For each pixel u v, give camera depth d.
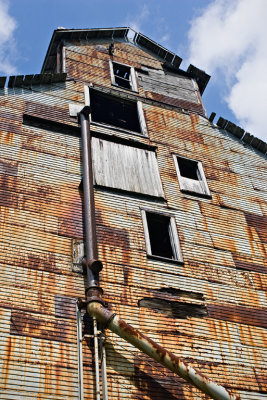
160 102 19.25
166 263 13.65
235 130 19.41
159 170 16.27
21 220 12.63
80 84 17.81
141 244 13.76
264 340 13.13
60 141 15.30
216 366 12.00
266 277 14.87
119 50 20.83
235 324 13.13
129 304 12.26
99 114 19.55
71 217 13.37
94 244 12.41
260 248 15.65
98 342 11.01
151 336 11.86
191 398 11.16
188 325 12.52
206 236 15.04
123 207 14.42
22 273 11.59
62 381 10.21
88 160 14.39
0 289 11.07
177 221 14.98
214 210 16.03
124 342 11.48
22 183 13.52
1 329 10.43
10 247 11.94
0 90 15.94
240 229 15.88
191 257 14.19
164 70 21.27
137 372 11.09
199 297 13.30
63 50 19.14
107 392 10.23
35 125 15.36
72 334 11.06
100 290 11.59
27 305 11.08
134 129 19.53
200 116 19.59
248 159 18.83
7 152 14.11
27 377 9.95
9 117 15.19
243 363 12.36
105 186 14.62
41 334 10.73
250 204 17.02
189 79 21.69
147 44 22.03
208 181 16.98
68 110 16.50
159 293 12.85
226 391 10.21
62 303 11.48
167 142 17.53
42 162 14.38
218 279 14.02
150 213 14.76
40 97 16.42
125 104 18.73
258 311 13.77
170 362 10.46
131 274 12.91
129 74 20.27
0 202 12.76
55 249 12.45
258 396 11.85
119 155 15.88
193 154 17.67
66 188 14.04
